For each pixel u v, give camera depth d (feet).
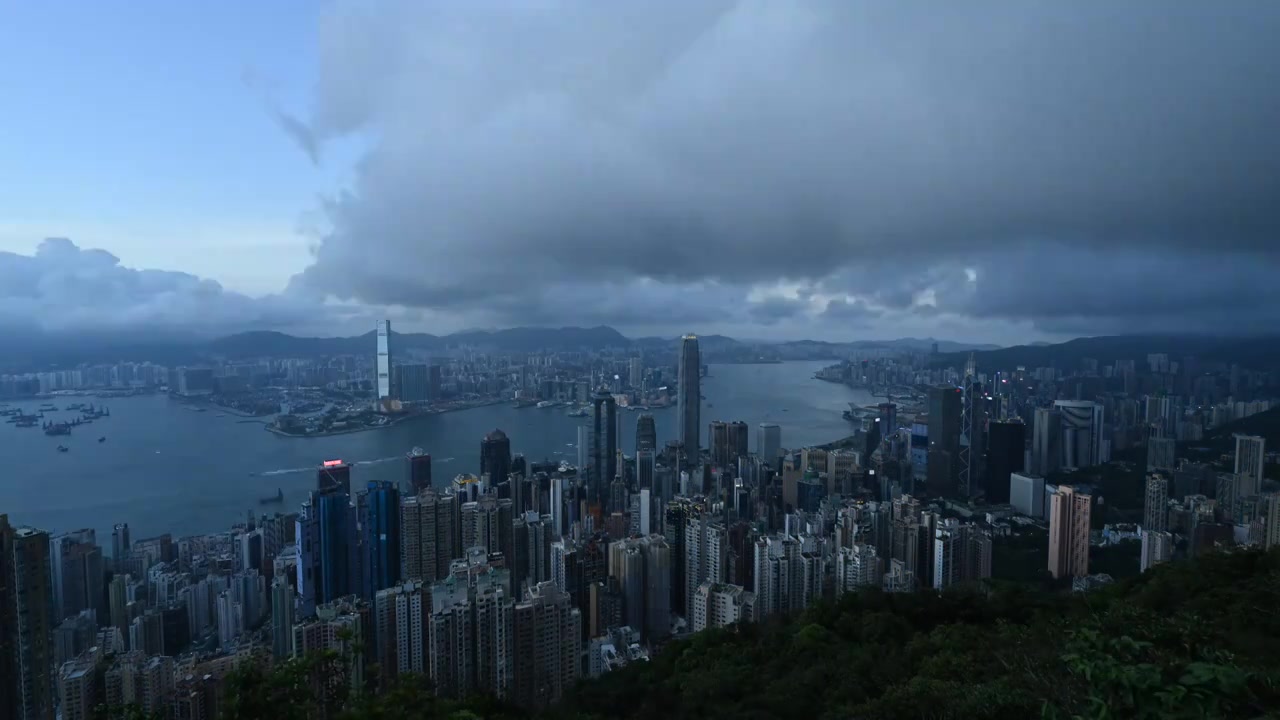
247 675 36.86
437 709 45.80
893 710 55.21
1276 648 46.39
